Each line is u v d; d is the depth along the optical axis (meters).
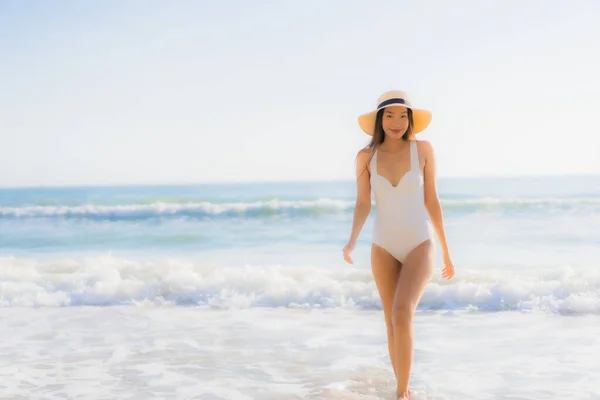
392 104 3.96
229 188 49.50
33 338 6.02
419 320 6.61
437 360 5.09
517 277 8.12
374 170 4.11
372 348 5.51
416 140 4.11
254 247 13.78
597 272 8.15
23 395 4.32
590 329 6.06
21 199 36.94
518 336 5.84
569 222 17.14
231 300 7.55
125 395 4.32
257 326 6.42
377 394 4.24
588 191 34.12
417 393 4.24
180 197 33.72
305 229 16.70
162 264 9.37
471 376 4.64
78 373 4.85
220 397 4.25
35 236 16.39
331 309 7.25
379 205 4.15
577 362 4.96
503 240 14.08
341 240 14.66
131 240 15.37
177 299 7.77
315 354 5.32
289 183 58.38
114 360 5.22
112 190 48.66
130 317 6.93
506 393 4.23
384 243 4.12
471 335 5.92
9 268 9.21
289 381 4.58
